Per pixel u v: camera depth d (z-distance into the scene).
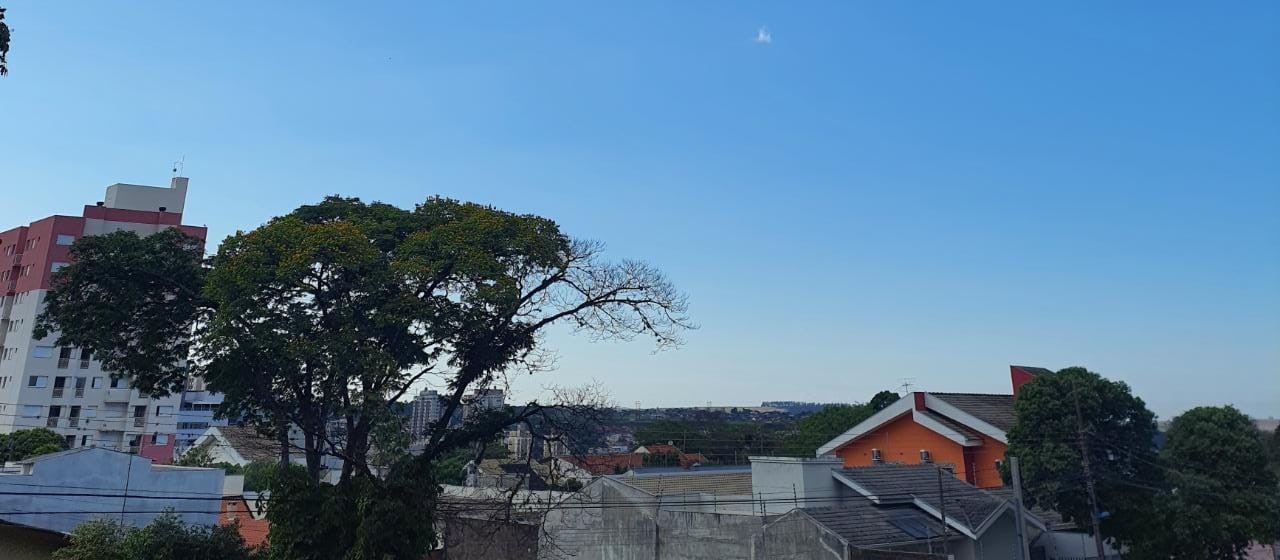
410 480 17.64
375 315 16.34
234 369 17.36
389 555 17.00
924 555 18.02
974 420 35.22
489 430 19.61
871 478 26.33
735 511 27.91
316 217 18.89
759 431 59.84
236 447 45.94
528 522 25.64
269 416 19.89
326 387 17.88
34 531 23.73
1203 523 24.00
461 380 19.70
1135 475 25.97
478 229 17.98
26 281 58.47
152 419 60.31
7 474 22.75
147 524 24.52
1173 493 25.11
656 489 30.55
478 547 25.36
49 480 23.56
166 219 61.72
